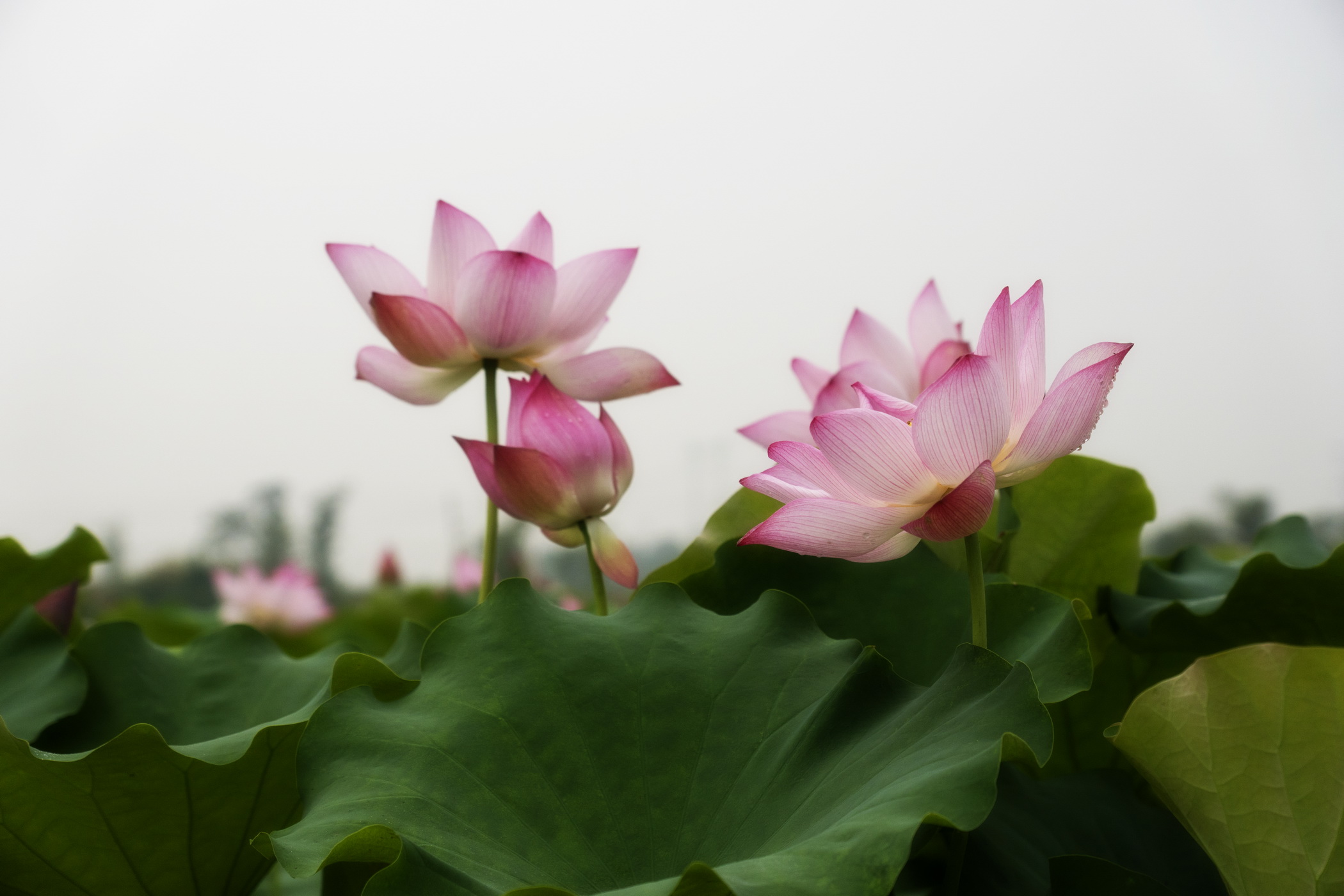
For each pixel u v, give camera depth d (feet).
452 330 4.49
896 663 4.19
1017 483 3.86
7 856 3.94
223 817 4.02
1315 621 4.22
